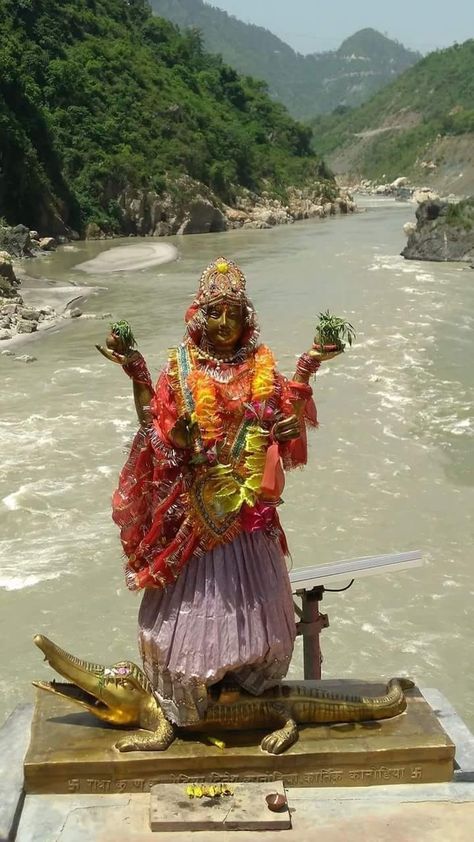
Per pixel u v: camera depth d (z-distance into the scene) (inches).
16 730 185.8
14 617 523.5
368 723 177.9
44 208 2498.8
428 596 545.0
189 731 173.8
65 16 3115.2
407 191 5182.1
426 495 679.7
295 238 2647.6
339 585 558.9
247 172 3481.8
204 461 169.8
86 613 526.9
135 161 2810.0
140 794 166.7
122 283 1765.5
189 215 2856.8
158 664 172.6
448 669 474.9
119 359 176.6
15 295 1492.4
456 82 7012.8
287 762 167.8
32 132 2546.8
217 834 157.2
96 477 717.9
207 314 173.6
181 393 172.2
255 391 173.2
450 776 171.8
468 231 1996.8
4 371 1067.3
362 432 817.5
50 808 163.3
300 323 1294.3
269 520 176.4
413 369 1033.5
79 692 178.4
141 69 3245.6
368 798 167.2
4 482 708.0
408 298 1499.8
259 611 172.4
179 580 172.2
